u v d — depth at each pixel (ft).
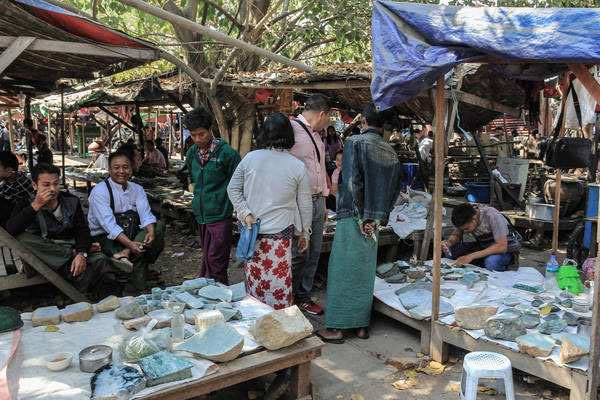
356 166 12.11
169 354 8.61
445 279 14.35
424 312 12.03
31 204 13.01
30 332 9.81
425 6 10.48
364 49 29.17
